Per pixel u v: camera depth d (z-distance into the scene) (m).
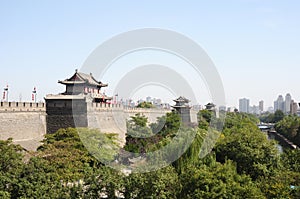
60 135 53.06
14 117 62.03
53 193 32.31
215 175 34.53
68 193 33.34
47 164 35.72
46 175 33.50
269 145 52.28
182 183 34.00
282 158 56.12
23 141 62.75
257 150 50.75
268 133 190.25
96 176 33.38
